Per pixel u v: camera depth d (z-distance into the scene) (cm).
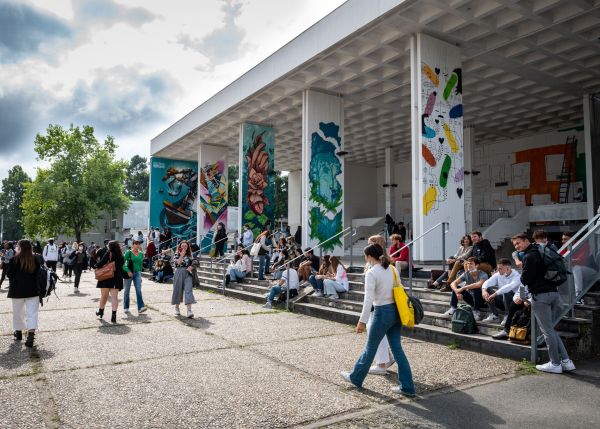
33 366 581
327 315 965
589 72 1565
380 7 1192
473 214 2233
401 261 1087
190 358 627
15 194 9162
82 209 4044
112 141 4300
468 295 759
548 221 2047
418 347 704
